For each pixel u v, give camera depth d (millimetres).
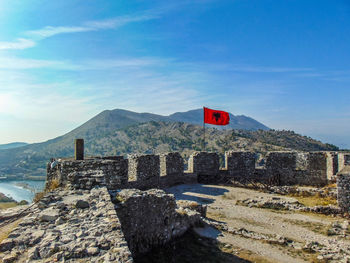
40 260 4758
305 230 14797
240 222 15875
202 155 27359
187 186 24984
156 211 10406
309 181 26141
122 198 9164
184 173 26484
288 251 11812
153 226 10172
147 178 22172
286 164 26984
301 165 26688
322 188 22484
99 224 6215
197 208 15648
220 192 23031
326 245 12656
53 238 5453
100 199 8070
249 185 25078
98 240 5430
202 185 25609
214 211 17844
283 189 23016
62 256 4875
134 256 9016
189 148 193000
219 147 135125
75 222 6352
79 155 17328
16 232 5742
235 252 11273
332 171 24547
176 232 11781
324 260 10812
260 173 27391
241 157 27562
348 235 13922
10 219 9070
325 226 15430
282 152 27109
